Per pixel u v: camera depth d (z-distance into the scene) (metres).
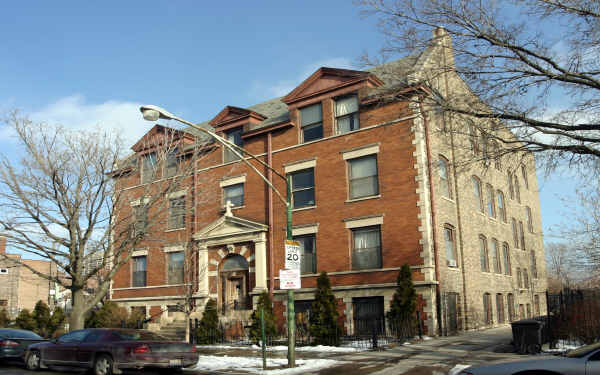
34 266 57.34
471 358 15.10
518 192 36.03
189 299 26.00
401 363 15.02
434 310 21.77
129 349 14.21
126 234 22.98
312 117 26.88
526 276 34.75
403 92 15.92
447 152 25.38
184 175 23.42
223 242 28.23
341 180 25.02
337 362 15.93
